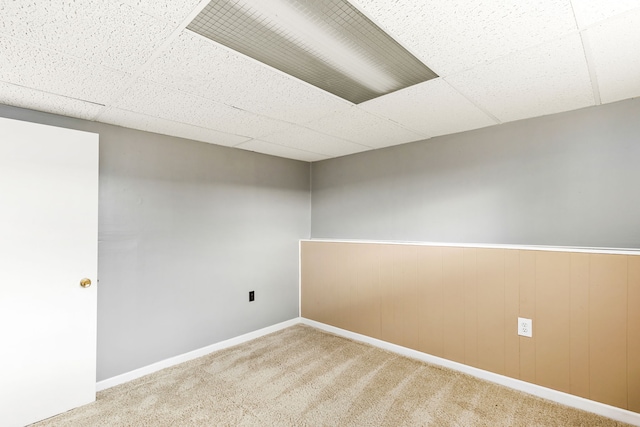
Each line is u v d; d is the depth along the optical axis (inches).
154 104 84.3
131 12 47.8
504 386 96.8
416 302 117.2
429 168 121.2
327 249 146.9
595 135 89.3
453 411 83.9
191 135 113.4
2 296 76.5
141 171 105.8
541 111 92.9
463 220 112.9
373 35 56.0
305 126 104.9
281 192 150.2
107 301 97.6
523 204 100.7
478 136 109.5
